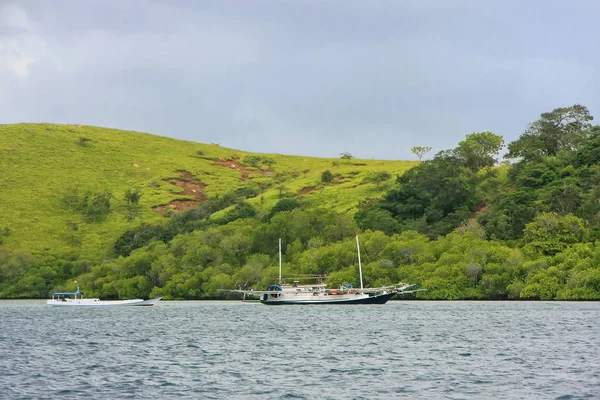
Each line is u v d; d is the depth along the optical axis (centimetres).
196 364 7725
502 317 13575
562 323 12119
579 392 6034
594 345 9062
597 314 14075
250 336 10688
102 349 9188
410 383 6500
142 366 7600
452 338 10006
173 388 6347
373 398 5888
